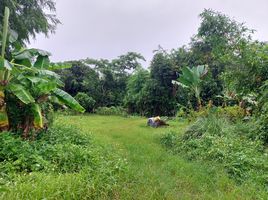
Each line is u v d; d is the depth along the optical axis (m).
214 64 17.48
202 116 9.63
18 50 7.39
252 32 12.05
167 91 21.83
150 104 22.34
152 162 5.73
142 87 24.42
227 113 10.07
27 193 3.20
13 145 4.93
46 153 5.00
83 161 4.76
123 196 3.61
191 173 4.93
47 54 7.46
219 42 13.70
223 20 14.44
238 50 8.32
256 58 7.55
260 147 6.41
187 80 11.35
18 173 4.14
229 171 5.10
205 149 6.46
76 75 31.61
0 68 5.82
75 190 3.47
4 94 6.20
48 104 7.25
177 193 3.97
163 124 13.53
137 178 4.34
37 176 3.84
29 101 5.92
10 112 6.29
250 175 4.78
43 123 6.63
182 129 9.61
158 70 21.83
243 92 8.22
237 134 7.64
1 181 3.55
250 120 9.02
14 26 11.66
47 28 13.19
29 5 12.09
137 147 7.31
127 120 17.94
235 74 8.16
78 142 6.55
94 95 29.81
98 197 3.52
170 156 6.34
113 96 30.25
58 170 4.48
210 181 4.59
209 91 17.50
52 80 6.85
